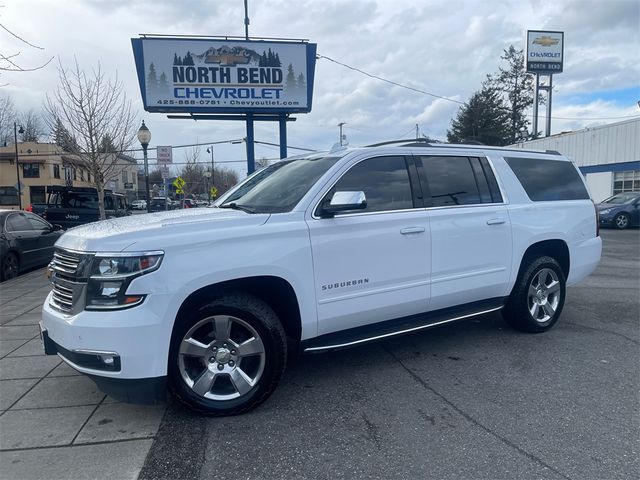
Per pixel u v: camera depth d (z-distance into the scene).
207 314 3.44
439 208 4.59
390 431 3.33
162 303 3.21
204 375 3.50
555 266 5.40
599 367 4.45
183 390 3.42
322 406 3.71
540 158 5.68
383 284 4.18
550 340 5.22
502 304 5.17
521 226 5.13
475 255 4.77
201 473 2.87
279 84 14.98
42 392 3.98
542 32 45.06
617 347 4.99
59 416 3.57
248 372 3.63
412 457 3.01
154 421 3.49
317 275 3.82
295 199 3.95
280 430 3.36
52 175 53.84
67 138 17.86
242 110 14.95
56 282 3.59
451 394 3.90
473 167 5.01
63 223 16.45
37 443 3.19
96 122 17.77
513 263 5.09
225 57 14.62
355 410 3.64
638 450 3.06
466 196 4.84
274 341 3.58
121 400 3.32
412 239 4.32
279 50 14.85
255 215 3.74
